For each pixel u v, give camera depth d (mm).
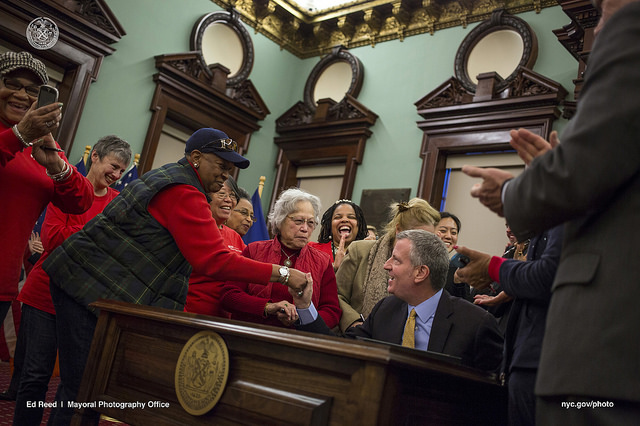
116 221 2096
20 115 2404
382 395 1253
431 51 8305
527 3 7469
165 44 8172
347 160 8562
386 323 2365
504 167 7254
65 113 7008
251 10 9211
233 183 3609
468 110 7422
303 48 9883
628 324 1026
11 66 2348
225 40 8922
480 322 2152
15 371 3637
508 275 1629
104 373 1914
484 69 7625
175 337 1738
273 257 2951
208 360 1590
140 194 2105
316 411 1315
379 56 8867
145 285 2094
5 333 5430
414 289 2264
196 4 8578
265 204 9211
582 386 1038
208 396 1551
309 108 9250
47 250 3000
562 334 1099
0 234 2354
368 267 3225
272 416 1397
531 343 1531
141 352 1839
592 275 1084
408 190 7820
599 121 1055
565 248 1188
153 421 1687
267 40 9469
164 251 2123
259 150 9242
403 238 2332
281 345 1456
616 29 1122
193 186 2160
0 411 3258
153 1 8078
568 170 1062
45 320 2625
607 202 1121
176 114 8250
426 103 7922
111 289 2051
